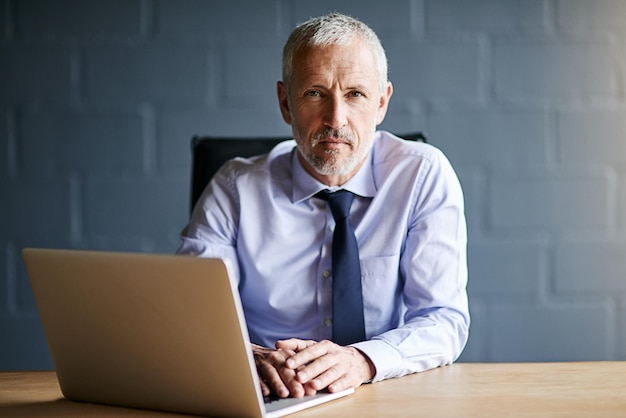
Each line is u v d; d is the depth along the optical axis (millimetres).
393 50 2775
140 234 2787
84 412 1166
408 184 1764
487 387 1253
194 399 1117
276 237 1776
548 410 1101
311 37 1654
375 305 1739
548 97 2787
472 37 2777
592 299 2801
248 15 2766
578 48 2783
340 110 1646
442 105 2775
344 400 1208
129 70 2770
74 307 1154
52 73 2766
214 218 1822
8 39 2758
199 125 2777
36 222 2783
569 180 2793
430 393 1229
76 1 2758
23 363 2795
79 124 2775
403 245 1770
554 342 2801
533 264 2791
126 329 1120
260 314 1801
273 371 1240
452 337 1570
